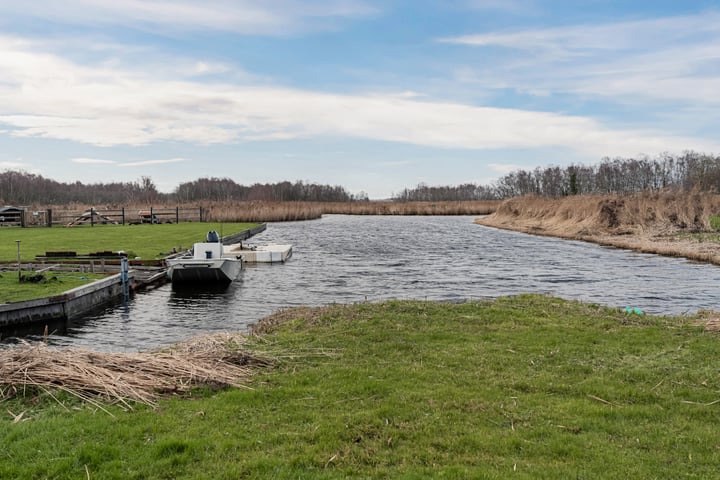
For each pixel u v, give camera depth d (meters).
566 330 9.82
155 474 4.66
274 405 6.23
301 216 68.06
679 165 78.06
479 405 6.15
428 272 22.59
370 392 6.61
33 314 13.55
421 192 133.25
